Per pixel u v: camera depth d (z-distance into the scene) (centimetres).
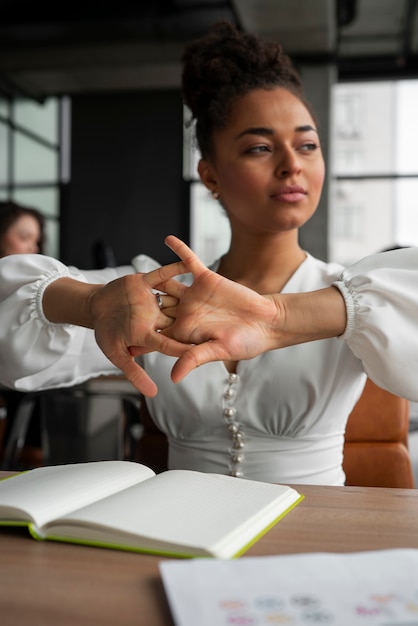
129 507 63
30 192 902
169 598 46
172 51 714
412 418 283
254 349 85
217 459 106
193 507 64
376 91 947
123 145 959
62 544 60
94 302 89
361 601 45
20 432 201
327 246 764
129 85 841
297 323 88
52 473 77
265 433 105
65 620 45
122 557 56
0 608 47
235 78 108
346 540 60
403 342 90
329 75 754
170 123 950
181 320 84
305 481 105
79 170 968
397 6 780
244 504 66
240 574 49
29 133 891
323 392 102
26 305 101
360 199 968
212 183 117
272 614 43
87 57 734
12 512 63
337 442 109
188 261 84
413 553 53
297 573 49
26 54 734
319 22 663
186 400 105
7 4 722
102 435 185
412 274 94
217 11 687
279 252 111
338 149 946
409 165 916
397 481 128
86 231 966
